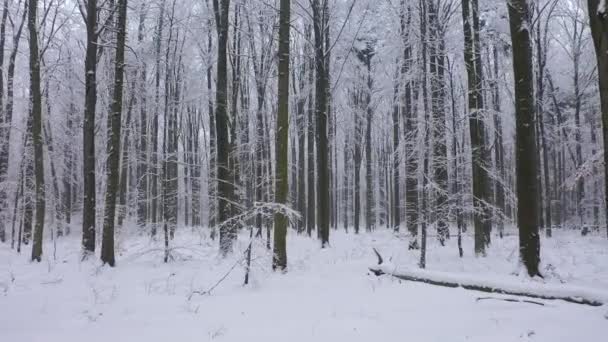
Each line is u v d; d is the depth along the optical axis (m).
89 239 10.87
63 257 12.41
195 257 12.21
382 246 15.34
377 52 22.34
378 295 6.98
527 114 8.37
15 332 5.41
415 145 10.80
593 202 25.27
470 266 10.58
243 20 17.22
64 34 17.67
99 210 15.09
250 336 5.14
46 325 5.71
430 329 5.25
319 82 15.68
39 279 8.87
